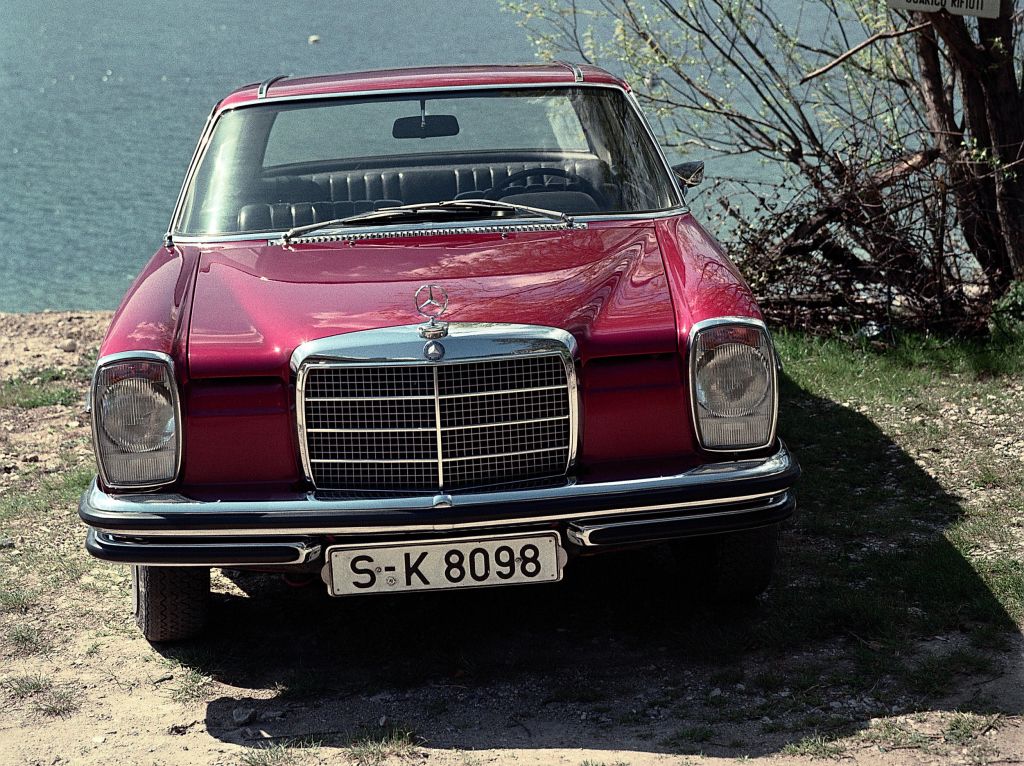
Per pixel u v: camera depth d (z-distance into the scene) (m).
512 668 3.75
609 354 3.47
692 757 3.16
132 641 4.07
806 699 3.41
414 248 4.09
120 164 31.31
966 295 7.39
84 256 20.89
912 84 7.80
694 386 3.48
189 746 3.38
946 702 3.35
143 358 3.39
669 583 4.33
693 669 3.68
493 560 3.43
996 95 7.04
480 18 72.38
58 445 6.44
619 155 4.71
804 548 4.53
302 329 3.48
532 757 3.22
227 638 4.06
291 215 4.44
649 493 3.39
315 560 3.41
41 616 4.29
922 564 4.23
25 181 28.97
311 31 75.12
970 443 5.58
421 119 4.82
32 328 9.60
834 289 7.60
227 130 4.78
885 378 6.66
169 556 3.38
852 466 5.42
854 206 7.31
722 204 7.76
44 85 51.28
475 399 3.43
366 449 3.44
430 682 3.70
